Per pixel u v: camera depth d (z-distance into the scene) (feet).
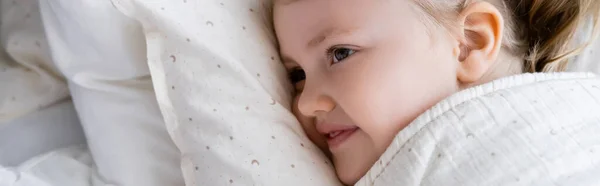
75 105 2.41
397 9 2.19
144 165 2.32
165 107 2.24
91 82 2.33
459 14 2.25
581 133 2.15
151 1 2.18
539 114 2.15
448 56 2.23
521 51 2.43
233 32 2.27
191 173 2.24
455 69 2.24
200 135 2.21
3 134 2.52
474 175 2.06
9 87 2.56
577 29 2.50
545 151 2.09
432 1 2.23
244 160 2.18
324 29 2.21
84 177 2.37
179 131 2.24
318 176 2.23
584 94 2.24
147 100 2.34
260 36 2.32
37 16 2.54
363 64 2.18
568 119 2.17
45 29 2.30
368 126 2.18
